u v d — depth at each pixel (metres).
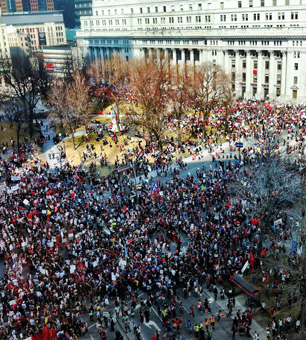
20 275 58.62
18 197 81.12
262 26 141.50
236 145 93.38
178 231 66.69
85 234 65.06
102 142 112.56
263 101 135.38
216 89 119.62
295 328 46.78
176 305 51.78
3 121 143.62
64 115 121.12
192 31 157.38
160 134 109.50
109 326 49.81
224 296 53.06
